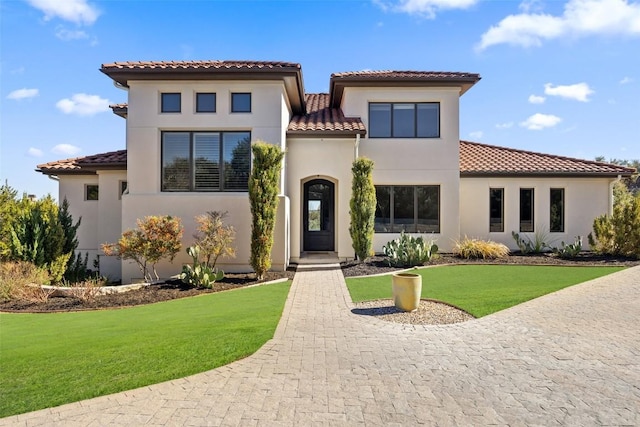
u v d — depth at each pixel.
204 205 14.20
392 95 17.53
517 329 7.28
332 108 20.53
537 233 18.86
